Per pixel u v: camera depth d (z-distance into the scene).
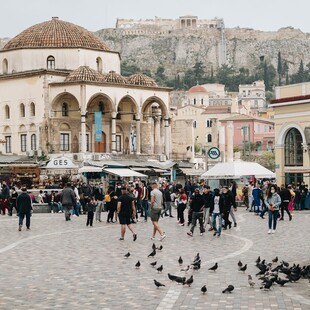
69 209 41.84
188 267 19.58
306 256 23.39
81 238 30.42
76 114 86.62
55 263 22.11
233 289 16.61
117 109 87.38
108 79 86.00
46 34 89.19
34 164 72.44
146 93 89.75
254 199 46.44
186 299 15.84
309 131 21.39
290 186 49.75
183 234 32.34
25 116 87.00
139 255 24.05
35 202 55.53
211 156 49.34
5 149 89.19
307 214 46.94
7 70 89.56
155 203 29.55
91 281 18.52
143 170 74.94
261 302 15.41
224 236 31.08
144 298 16.08
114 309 14.96
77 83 82.69
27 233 33.06
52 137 84.88
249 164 47.94
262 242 28.14
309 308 14.77
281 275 19.23
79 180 66.62
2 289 17.52
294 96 62.53
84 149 82.38
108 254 24.41
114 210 40.72
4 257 23.78
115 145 86.31
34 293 16.92
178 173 80.25
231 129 100.56
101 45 92.12
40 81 85.12
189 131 105.56
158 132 94.06
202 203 31.55
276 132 64.25
